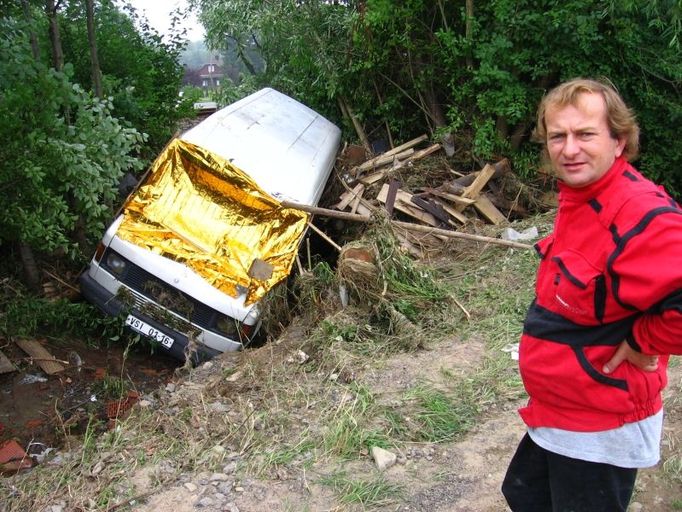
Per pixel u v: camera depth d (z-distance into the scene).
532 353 2.11
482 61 10.88
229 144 8.06
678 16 10.00
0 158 6.32
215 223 7.31
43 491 3.72
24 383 6.28
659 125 11.79
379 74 12.63
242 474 3.78
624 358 1.93
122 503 3.54
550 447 2.12
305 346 5.76
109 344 7.27
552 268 2.05
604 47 10.91
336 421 4.28
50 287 7.89
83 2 10.09
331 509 3.43
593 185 1.91
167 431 4.31
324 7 13.19
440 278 7.68
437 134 11.52
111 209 8.30
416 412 4.41
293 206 7.43
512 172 11.06
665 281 1.70
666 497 3.32
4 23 6.91
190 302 6.74
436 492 3.54
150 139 11.30
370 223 7.24
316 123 10.58
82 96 7.28
